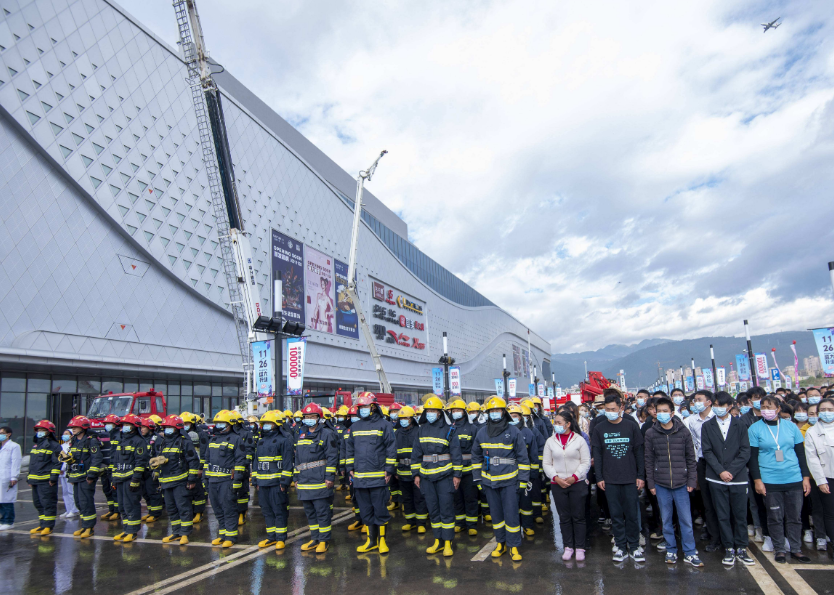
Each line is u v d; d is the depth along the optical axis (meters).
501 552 7.68
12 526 11.11
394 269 68.62
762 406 7.23
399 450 9.69
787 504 7.09
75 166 26.89
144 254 30.73
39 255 24.98
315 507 8.42
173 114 33.94
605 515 9.50
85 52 28.50
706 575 6.56
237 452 9.28
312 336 47.03
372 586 6.59
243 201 39.72
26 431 24.56
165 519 11.66
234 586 6.85
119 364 28.14
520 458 7.50
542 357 173.50
